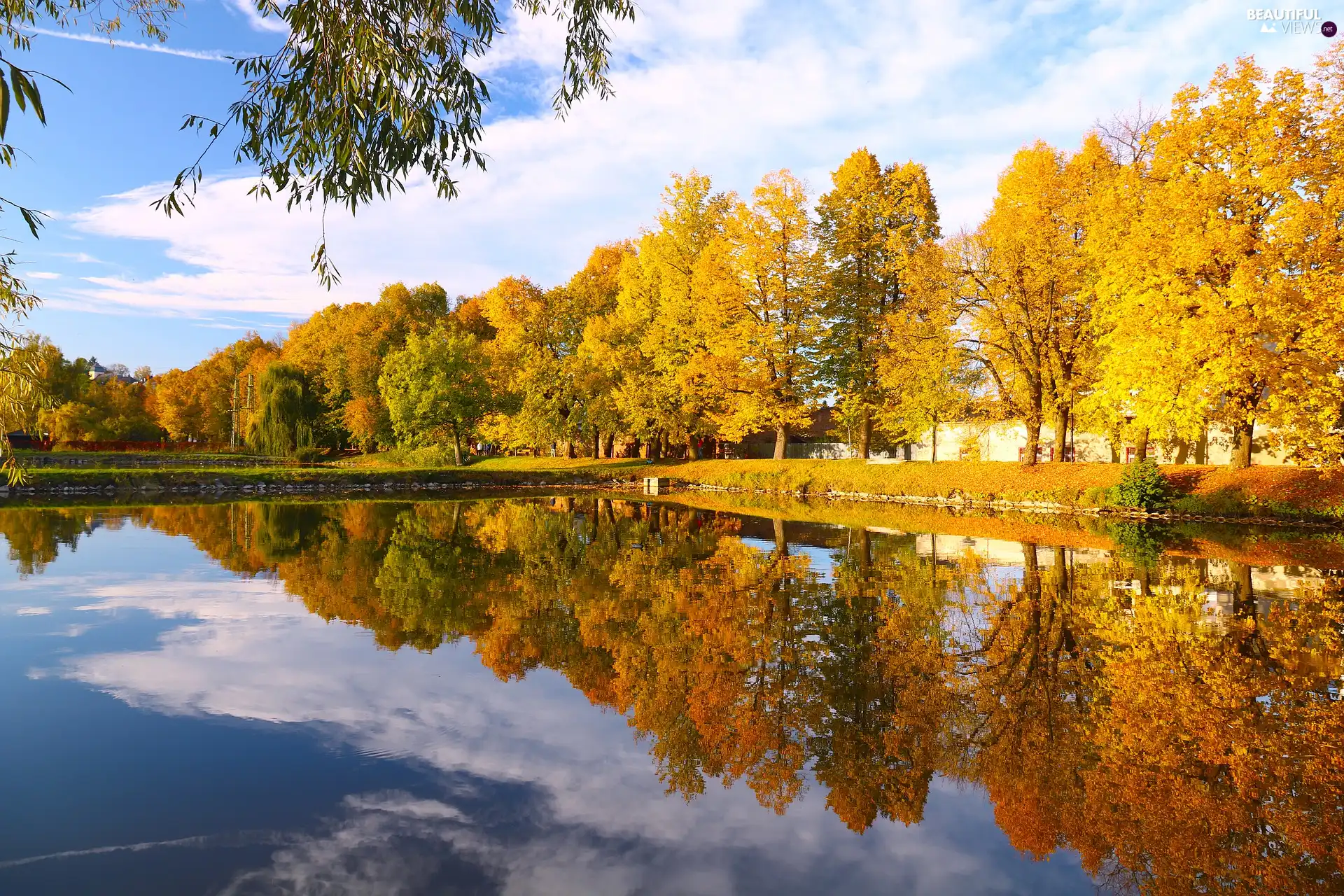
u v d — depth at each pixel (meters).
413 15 5.87
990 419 28.09
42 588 10.00
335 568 11.81
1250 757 4.79
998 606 9.07
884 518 20.55
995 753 4.93
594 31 6.77
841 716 5.61
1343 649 7.16
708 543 15.04
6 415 6.83
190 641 7.38
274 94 5.55
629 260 41.69
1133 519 20.30
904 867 3.56
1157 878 3.45
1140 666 6.68
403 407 45.28
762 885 3.38
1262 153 17.89
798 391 34.72
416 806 4.11
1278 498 18.97
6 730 5.06
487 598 9.58
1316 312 16.80
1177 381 18.77
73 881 3.27
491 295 50.28
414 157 5.98
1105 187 22.67
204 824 3.84
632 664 6.84
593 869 3.50
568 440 45.62
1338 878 3.46
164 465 43.88
